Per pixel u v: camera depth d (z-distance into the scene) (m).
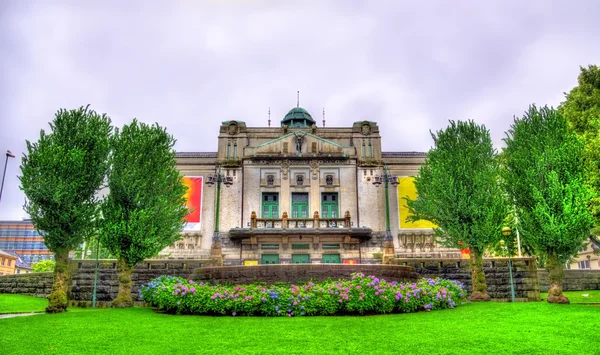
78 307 24.34
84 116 20.70
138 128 23.58
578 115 32.19
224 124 41.16
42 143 19.42
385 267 20.41
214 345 11.03
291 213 38.53
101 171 20.44
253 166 39.38
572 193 19.67
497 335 12.11
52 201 18.66
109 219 21.22
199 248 37.38
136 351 10.51
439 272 25.69
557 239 19.39
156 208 22.03
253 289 17.33
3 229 108.50
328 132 41.62
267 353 10.19
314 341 11.38
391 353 10.18
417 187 26.67
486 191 23.41
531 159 20.92
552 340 11.49
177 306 17.34
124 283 21.58
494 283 25.06
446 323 14.02
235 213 38.28
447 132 25.69
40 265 64.56
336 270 19.78
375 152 40.31
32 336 12.40
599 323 13.58
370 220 38.34
